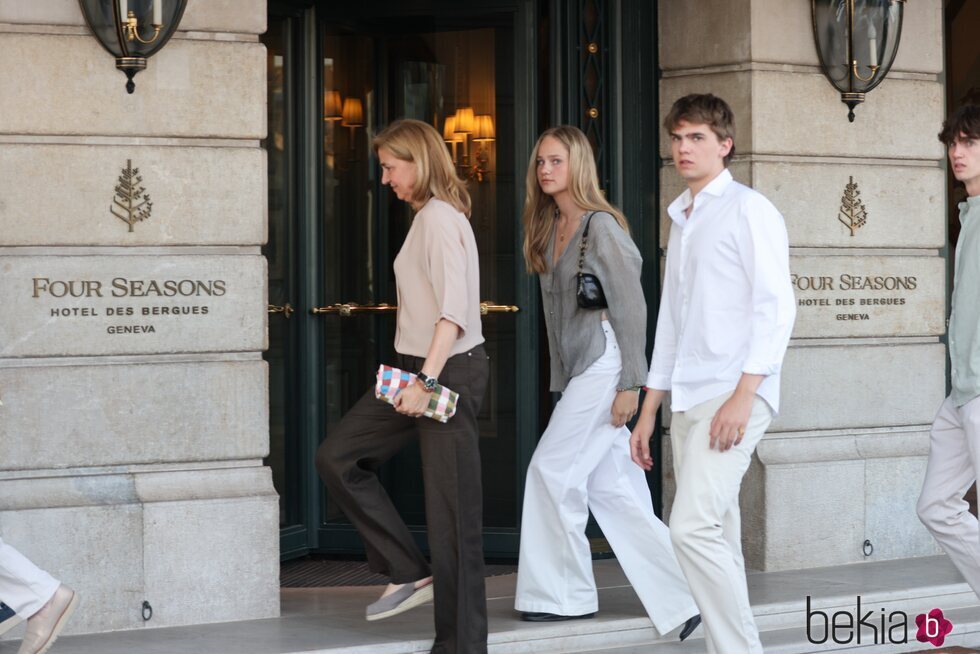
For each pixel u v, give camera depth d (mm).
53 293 6883
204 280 7141
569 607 7004
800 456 8547
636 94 8828
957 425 6699
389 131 6379
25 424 6855
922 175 8977
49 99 6840
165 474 7109
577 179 6859
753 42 8352
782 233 5766
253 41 7234
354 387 8992
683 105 5938
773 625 7422
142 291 7027
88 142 6930
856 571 8383
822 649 7125
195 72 7070
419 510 8883
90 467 6977
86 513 6820
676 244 6098
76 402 6930
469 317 6289
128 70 6887
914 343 9023
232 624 7035
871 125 8766
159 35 6797
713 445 5789
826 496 8531
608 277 6758
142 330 7027
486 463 8797
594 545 8883
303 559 9023
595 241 6789
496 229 8734
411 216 8898
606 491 7008
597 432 6871
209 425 7160
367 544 6691
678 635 7156
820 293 8648
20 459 6852
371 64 8891
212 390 7164
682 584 7012
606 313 6855
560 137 6871
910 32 8914
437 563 6246
